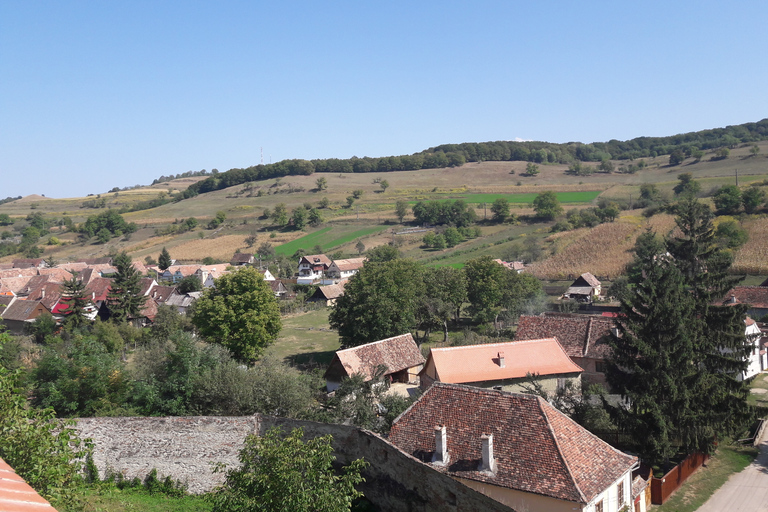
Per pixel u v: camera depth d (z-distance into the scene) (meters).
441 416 29.66
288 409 37.50
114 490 27.75
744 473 34.50
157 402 39.47
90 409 39.22
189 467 29.39
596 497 24.28
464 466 26.77
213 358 42.88
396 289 65.69
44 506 10.62
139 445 29.91
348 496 18.88
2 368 20.14
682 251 46.84
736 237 109.56
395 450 24.72
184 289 115.06
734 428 35.44
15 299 93.50
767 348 58.53
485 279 82.88
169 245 196.50
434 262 145.25
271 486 18.06
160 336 77.44
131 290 90.69
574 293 99.94
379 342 57.03
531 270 125.38
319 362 68.12
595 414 36.03
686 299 36.66
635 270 101.31
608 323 53.53
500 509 20.22
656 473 33.09
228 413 37.81
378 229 192.88
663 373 33.50
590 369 51.72
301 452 19.48
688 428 33.16
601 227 141.00
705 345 37.38
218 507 18.94
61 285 97.62
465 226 181.25
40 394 40.72
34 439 18.91
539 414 27.16
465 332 74.62
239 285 64.94
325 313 103.12
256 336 62.69
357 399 37.78
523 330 57.06
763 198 130.38
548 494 23.94
